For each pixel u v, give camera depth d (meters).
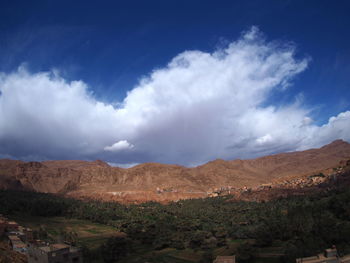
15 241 103.56
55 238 126.56
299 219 109.62
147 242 140.25
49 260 68.12
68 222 188.88
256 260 98.62
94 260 110.50
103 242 138.50
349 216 112.62
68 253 71.94
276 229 116.50
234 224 152.75
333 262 65.56
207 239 132.88
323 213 116.44
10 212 189.38
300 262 65.88
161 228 154.25
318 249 84.44
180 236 137.12
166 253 124.44
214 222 170.50
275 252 102.19
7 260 81.12
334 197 129.88
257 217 161.12
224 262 84.50
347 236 85.69
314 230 101.06
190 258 116.38
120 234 157.88
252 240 126.81
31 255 74.69
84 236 152.50
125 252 121.75
